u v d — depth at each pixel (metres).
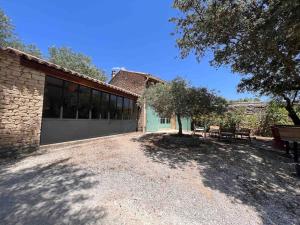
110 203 3.66
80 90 9.75
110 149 8.48
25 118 6.82
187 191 4.46
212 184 5.00
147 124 17.11
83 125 10.01
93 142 10.12
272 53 6.39
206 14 6.41
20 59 6.58
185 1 6.42
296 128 6.88
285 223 3.42
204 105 9.41
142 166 6.17
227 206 3.90
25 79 6.79
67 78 8.64
